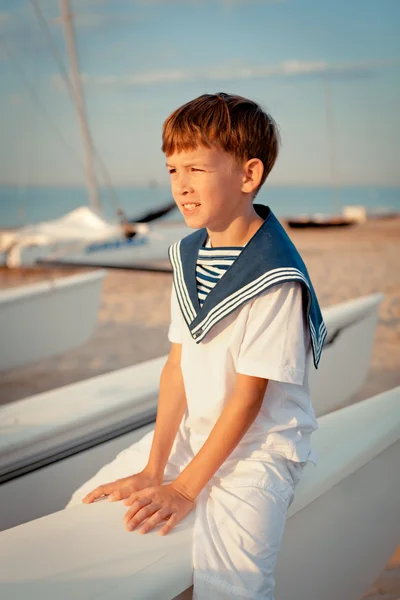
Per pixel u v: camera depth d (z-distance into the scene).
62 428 1.78
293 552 1.26
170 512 1.11
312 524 1.29
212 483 1.16
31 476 1.73
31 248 7.52
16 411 1.87
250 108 1.12
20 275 7.61
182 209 1.14
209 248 1.15
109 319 5.27
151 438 1.37
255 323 1.11
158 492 1.14
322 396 2.69
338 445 1.43
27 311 3.40
